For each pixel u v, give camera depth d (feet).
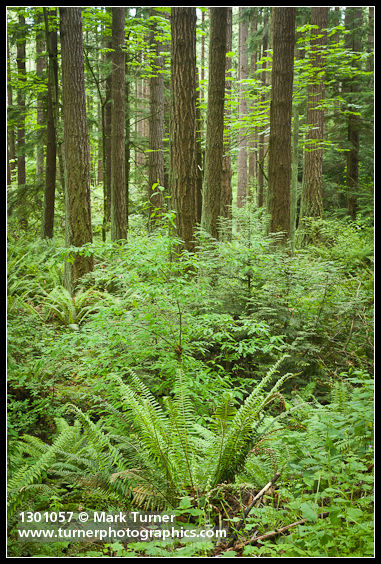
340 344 18.22
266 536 8.77
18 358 17.90
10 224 42.83
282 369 17.24
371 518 8.17
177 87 24.16
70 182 30.04
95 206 66.08
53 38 37.06
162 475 10.43
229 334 16.75
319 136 43.24
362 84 50.78
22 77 44.01
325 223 38.81
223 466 10.56
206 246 20.45
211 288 19.51
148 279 16.78
